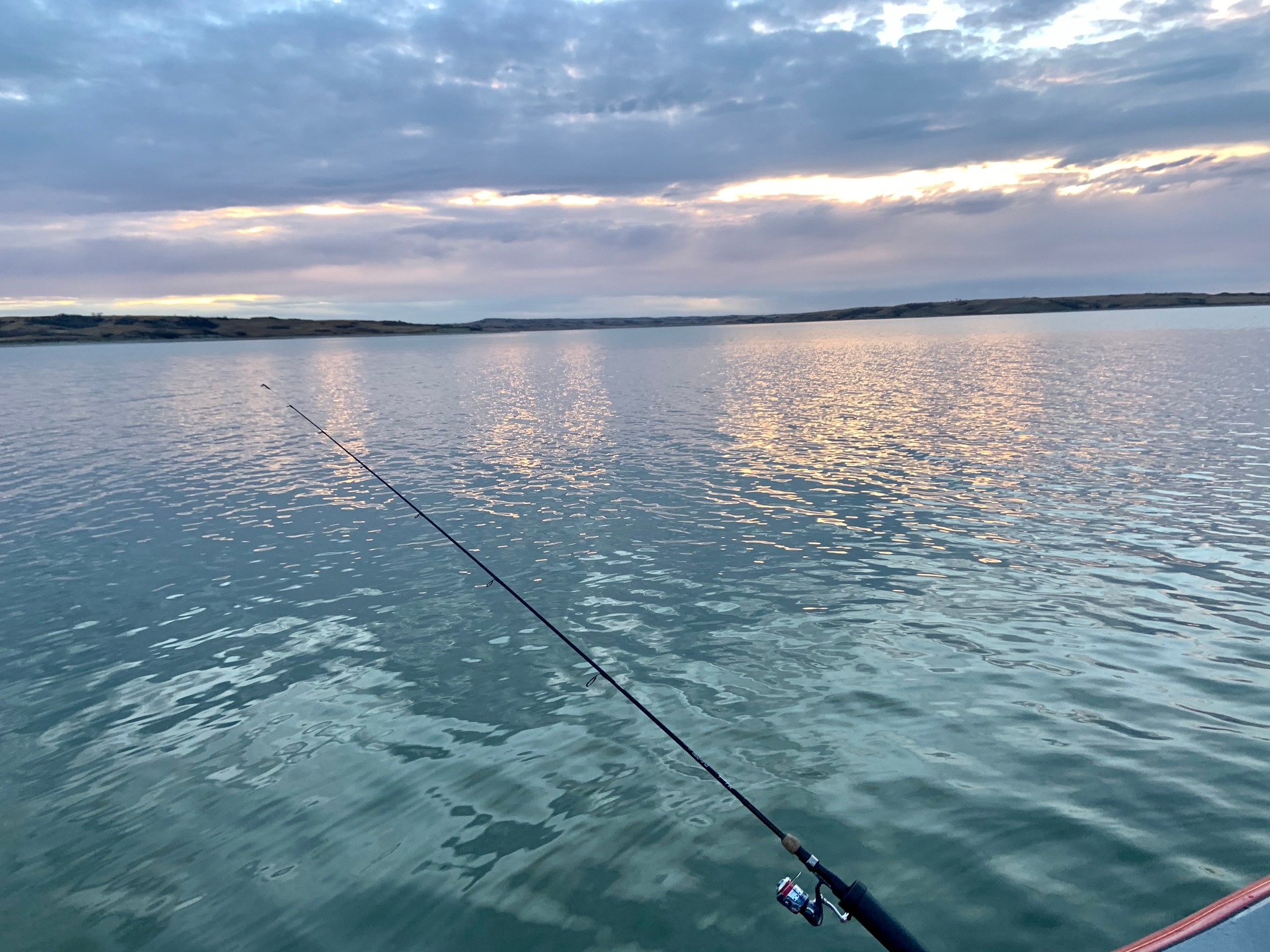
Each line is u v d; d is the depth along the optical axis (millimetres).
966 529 13359
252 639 9914
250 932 5012
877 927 3623
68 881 5594
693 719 7445
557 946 4766
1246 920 3309
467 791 6445
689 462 20656
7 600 11578
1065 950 4516
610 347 130875
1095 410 27438
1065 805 5844
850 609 10039
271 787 6641
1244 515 13547
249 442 27000
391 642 9672
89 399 44344
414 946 4824
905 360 62312
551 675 8586
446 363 84625
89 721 7953
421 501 17141
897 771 6406
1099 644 8695
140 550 13953
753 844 5625
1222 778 6094
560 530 14398
